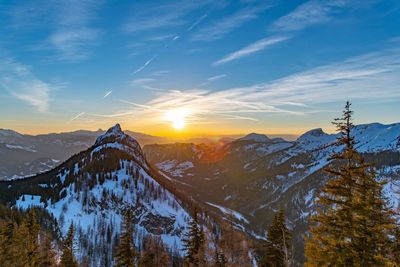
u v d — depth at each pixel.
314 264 18.86
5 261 49.12
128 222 56.56
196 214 55.56
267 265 41.88
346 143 18.92
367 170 18.50
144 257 66.38
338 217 18.30
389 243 17.28
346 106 18.91
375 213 17.41
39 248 64.75
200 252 52.00
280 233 41.84
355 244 17.47
